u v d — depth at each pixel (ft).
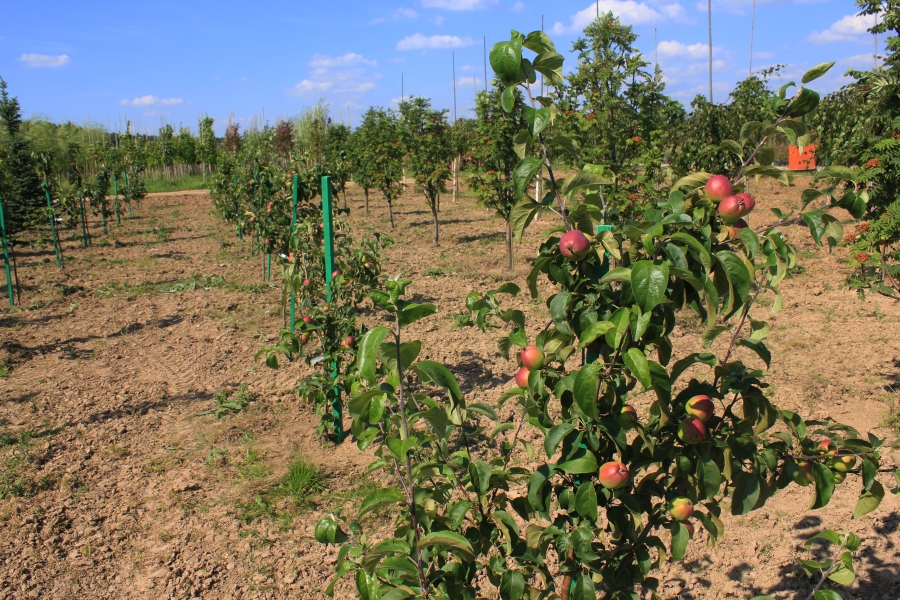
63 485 14.80
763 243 6.35
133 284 36.27
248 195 34.30
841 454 6.70
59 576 11.75
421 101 50.83
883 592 10.61
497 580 6.91
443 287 33.96
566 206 6.46
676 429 6.43
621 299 5.86
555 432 6.10
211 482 15.01
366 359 5.04
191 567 12.03
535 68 6.05
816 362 21.30
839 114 30.50
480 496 6.58
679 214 5.63
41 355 24.31
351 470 15.52
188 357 23.81
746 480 6.40
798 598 10.62
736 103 28.22
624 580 7.08
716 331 6.56
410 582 6.46
